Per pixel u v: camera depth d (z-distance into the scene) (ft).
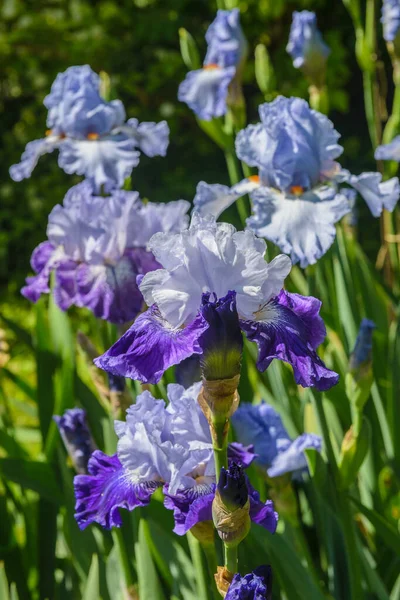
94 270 2.91
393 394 3.25
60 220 2.91
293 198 2.91
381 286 3.70
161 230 2.92
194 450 2.34
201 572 2.54
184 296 2.17
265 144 2.94
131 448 2.35
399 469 3.23
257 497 2.33
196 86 3.68
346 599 2.91
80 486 2.42
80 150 3.36
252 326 2.20
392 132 3.68
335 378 2.19
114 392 2.73
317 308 2.27
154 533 2.91
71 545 3.09
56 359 3.39
